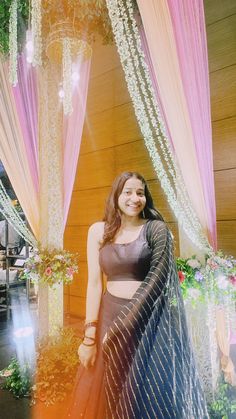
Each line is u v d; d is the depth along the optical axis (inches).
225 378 94.6
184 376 65.0
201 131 115.0
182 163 112.2
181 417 61.5
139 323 62.9
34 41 118.6
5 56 149.6
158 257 67.7
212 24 143.1
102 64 191.8
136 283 70.3
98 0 116.0
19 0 129.0
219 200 137.3
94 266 76.7
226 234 135.0
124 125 179.6
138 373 61.9
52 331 131.3
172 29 114.0
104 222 78.8
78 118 160.1
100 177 190.7
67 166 157.2
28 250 197.3
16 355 141.7
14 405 104.4
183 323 67.6
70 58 123.8
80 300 196.1
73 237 203.6
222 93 138.6
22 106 150.5
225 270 103.0
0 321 197.8
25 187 146.6
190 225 112.6
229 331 99.5
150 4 115.3
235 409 86.2
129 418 59.6
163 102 114.9
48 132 140.6
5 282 211.3
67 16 119.9
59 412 98.5
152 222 73.9
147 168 167.2
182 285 101.0
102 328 71.2
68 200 156.6
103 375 69.6
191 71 115.9
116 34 123.6
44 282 135.1
